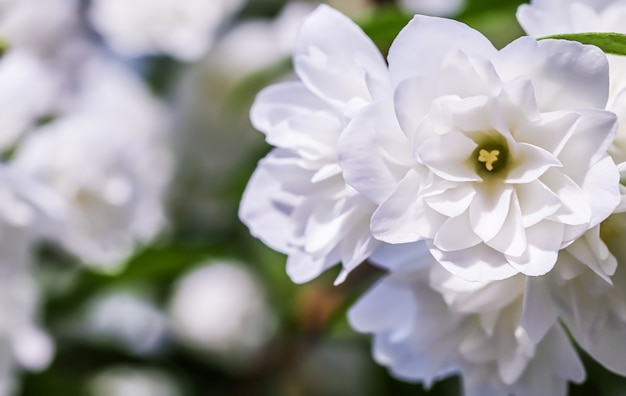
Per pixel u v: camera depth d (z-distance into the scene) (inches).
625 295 12.5
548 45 11.9
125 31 19.9
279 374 18.5
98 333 19.3
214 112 20.3
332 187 12.7
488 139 12.4
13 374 17.3
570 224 12.0
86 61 19.2
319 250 12.6
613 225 12.5
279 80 19.5
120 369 19.2
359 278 16.9
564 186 12.1
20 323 17.0
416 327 13.2
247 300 19.7
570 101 12.1
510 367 13.0
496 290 12.7
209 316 19.7
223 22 21.0
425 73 12.1
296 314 18.1
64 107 18.4
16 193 16.4
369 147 12.2
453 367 13.4
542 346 13.1
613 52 12.3
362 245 12.5
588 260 12.3
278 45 19.6
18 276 16.9
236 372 19.3
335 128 12.6
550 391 13.1
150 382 19.4
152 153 19.5
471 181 12.4
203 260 19.0
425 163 12.2
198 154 20.3
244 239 19.4
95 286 18.5
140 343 19.6
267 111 13.1
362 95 12.6
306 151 12.6
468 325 13.2
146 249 18.1
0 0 18.3
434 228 12.2
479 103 12.1
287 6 21.2
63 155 17.5
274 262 19.1
